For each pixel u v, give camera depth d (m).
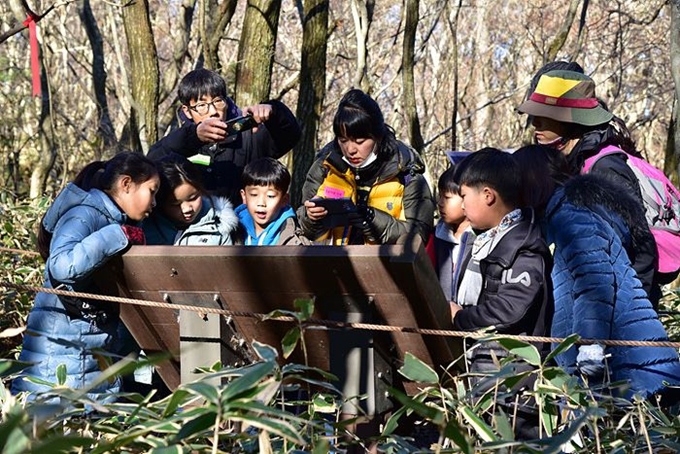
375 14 17.52
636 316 2.90
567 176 3.23
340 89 17.53
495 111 19.67
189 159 4.18
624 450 2.25
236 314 2.60
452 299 3.43
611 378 2.89
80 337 3.28
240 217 4.13
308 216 3.64
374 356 2.53
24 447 1.41
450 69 15.51
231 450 2.26
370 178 3.93
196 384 1.78
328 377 2.16
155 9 18.73
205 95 4.33
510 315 2.94
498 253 3.02
